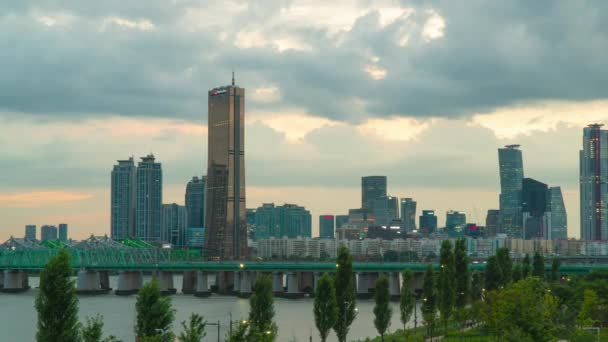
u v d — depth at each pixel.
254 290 167.62
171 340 131.75
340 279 187.75
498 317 186.50
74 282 123.94
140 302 132.25
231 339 129.00
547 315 188.62
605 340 175.62
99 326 125.81
